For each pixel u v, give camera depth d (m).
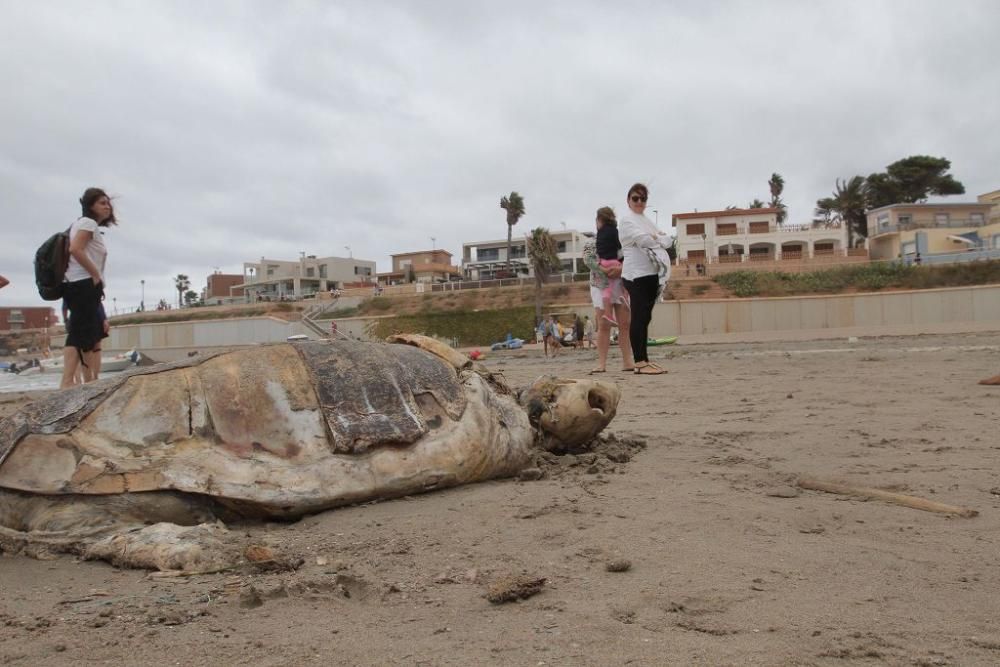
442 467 4.88
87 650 2.73
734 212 74.00
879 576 3.25
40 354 77.31
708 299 49.16
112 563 3.82
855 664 2.44
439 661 2.54
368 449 4.66
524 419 5.88
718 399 10.04
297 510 4.37
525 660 2.52
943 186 84.31
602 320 14.64
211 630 2.91
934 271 51.03
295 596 3.26
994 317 43.19
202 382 4.52
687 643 2.61
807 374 13.16
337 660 2.59
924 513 4.27
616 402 6.32
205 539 3.83
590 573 3.40
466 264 98.31
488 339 55.91
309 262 115.38
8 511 4.09
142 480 4.11
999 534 3.83
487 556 3.70
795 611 2.88
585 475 5.52
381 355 5.17
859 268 53.50
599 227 14.54
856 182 82.00
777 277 54.47
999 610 2.86
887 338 32.19
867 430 7.05
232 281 134.75
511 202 81.62
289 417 4.56
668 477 5.34
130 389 4.45
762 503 4.55
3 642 2.82
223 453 4.33
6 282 7.82
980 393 9.31
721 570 3.36
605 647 2.60
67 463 4.12
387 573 3.52
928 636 2.63
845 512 4.32
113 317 77.69
